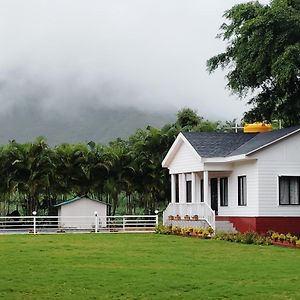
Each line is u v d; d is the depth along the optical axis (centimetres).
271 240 2986
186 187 4112
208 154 3625
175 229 3712
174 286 1598
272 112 4297
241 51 3944
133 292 1519
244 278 1739
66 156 4978
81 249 2631
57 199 5103
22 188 4859
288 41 3769
